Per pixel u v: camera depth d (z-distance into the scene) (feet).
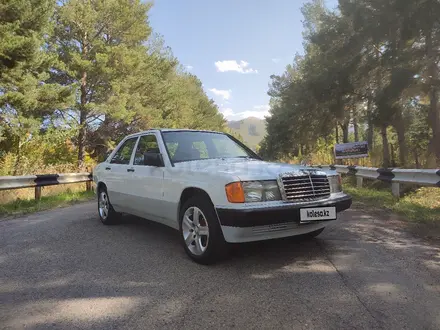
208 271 12.32
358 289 10.40
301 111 69.92
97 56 62.34
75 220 22.71
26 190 34.24
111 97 66.33
